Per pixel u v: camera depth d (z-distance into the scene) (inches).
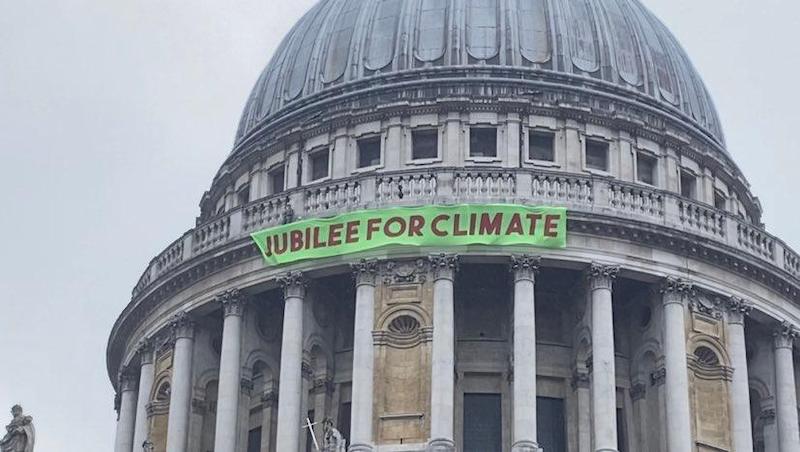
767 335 3184.1
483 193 3021.7
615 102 3373.5
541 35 3440.0
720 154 3528.5
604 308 2945.4
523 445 2802.7
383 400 2886.3
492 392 3029.0
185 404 3120.1
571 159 3270.2
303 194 3100.4
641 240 3014.3
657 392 3006.9
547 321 3080.7
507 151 3250.5
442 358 2869.1
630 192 3070.9
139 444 3213.6
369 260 2967.5
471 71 3356.3
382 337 2923.2
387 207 3006.9
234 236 3142.2
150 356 3277.6
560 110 3299.7
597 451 2847.0
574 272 3016.7
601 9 3555.6
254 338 3110.2
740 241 3152.1
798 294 3196.4
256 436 3120.1
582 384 2989.7
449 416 2832.2
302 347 2989.7
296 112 3454.7
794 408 3110.2
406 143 3280.0
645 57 3516.2
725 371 3026.6
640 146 3353.8
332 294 3107.8
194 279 3161.9
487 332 3061.0
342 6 3644.2
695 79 3646.7
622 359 3068.4
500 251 2950.3
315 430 3002.0
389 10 3526.1
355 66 3449.8
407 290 2947.8
